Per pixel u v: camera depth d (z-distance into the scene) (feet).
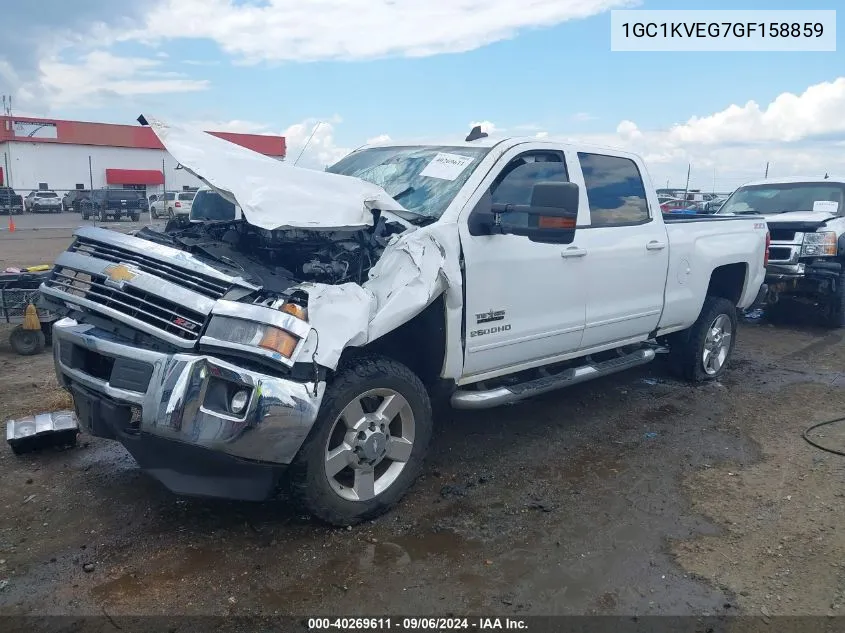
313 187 12.36
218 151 12.60
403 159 16.20
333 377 11.77
